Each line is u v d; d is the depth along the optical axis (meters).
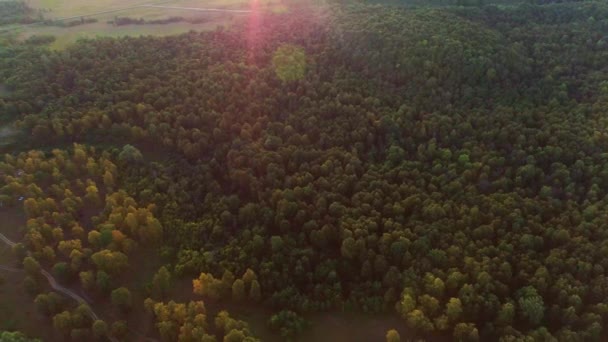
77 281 130.88
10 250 138.12
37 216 141.75
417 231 126.62
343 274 126.38
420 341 108.88
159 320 117.56
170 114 168.38
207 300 125.50
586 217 126.06
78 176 157.12
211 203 145.75
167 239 139.38
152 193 148.88
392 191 139.12
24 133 170.12
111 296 122.00
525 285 114.12
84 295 127.88
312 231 129.62
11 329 119.81
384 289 121.06
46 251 130.62
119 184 154.50
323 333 117.25
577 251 117.38
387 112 165.62
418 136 158.00
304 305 118.62
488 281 112.94
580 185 136.38
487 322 110.81
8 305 125.50
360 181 142.62
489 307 110.62
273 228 137.50
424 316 111.56
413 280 117.44
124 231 138.38
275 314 119.69
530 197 136.12
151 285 127.06
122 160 158.50
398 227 127.88
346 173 145.88
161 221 142.25
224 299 125.00
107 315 123.88
